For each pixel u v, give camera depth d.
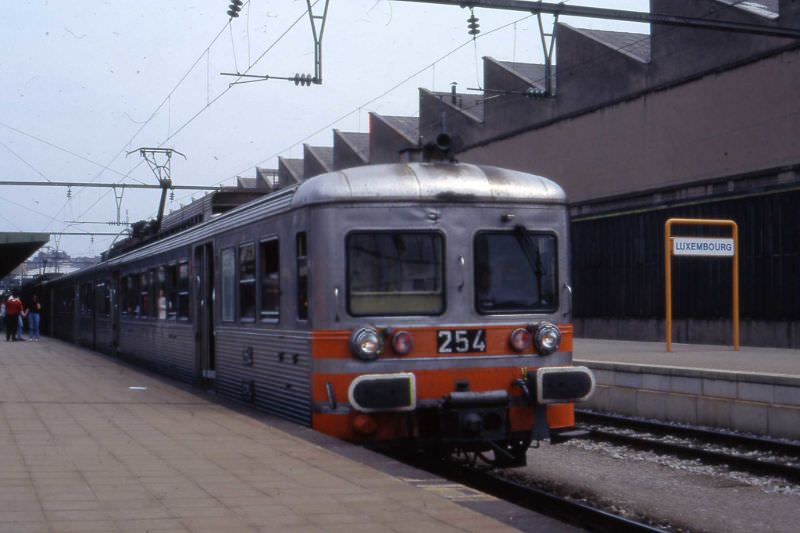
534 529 6.54
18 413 11.95
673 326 27.30
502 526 6.24
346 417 9.38
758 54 24.11
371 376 9.15
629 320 29.02
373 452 8.99
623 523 7.98
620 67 28.83
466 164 10.20
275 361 10.93
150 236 20.97
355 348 9.30
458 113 36.91
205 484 7.54
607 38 31.89
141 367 20.55
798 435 12.65
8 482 7.59
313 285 9.58
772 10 25.36
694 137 26.22
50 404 12.93
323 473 8.00
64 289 37.12
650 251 28.08
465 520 6.39
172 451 9.04
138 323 20.89
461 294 9.69
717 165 25.48
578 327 31.33
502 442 10.05
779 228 23.70
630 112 28.53
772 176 23.84
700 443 13.16
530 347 9.86
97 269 27.95
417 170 9.88
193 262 15.64
